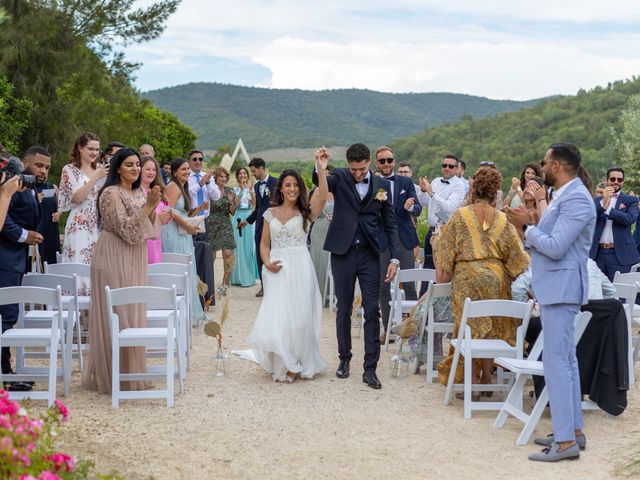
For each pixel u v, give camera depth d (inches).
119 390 256.8
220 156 1784.0
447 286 279.6
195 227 388.5
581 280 205.9
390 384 284.7
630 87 3147.1
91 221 329.1
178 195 386.9
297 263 287.4
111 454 202.7
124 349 263.6
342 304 290.2
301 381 286.0
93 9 764.0
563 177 208.2
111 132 797.2
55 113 684.7
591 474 194.7
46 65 684.7
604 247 418.3
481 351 246.5
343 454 207.6
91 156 331.0
